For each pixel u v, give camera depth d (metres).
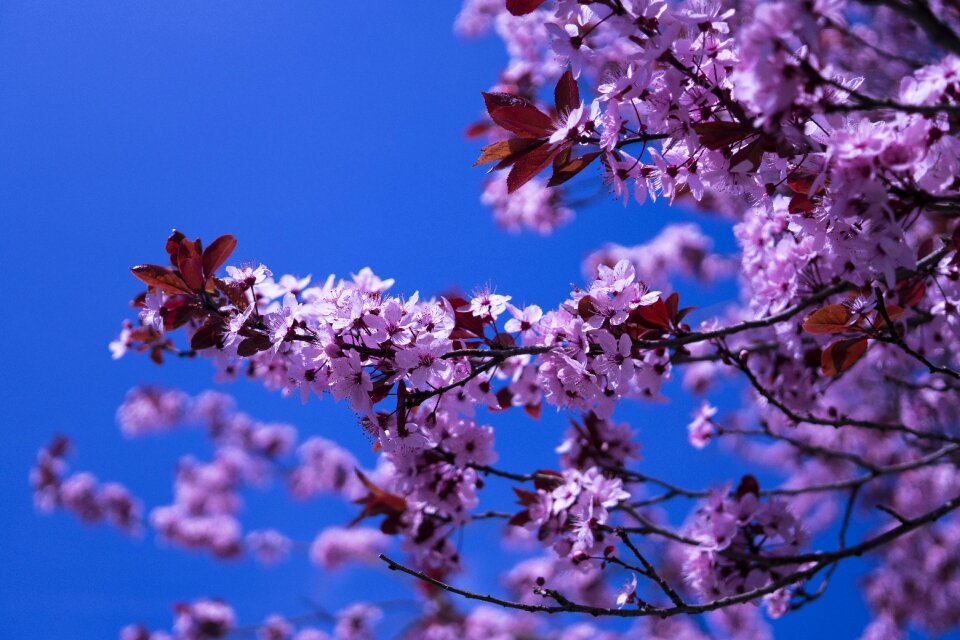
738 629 10.40
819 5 1.95
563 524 3.93
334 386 2.85
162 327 3.45
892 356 4.71
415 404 2.87
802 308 2.95
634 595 3.18
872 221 2.40
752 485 3.99
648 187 2.92
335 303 2.97
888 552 10.17
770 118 2.11
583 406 3.10
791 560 3.27
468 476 4.21
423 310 2.95
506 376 4.35
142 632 9.98
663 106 2.66
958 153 2.29
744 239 3.75
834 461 9.40
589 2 2.55
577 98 2.75
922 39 5.88
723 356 3.55
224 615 9.97
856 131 2.26
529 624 9.77
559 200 5.43
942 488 9.48
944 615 9.77
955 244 2.80
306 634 10.03
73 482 11.48
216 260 3.42
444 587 2.70
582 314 2.96
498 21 8.18
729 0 3.27
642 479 4.53
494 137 6.06
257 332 3.14
